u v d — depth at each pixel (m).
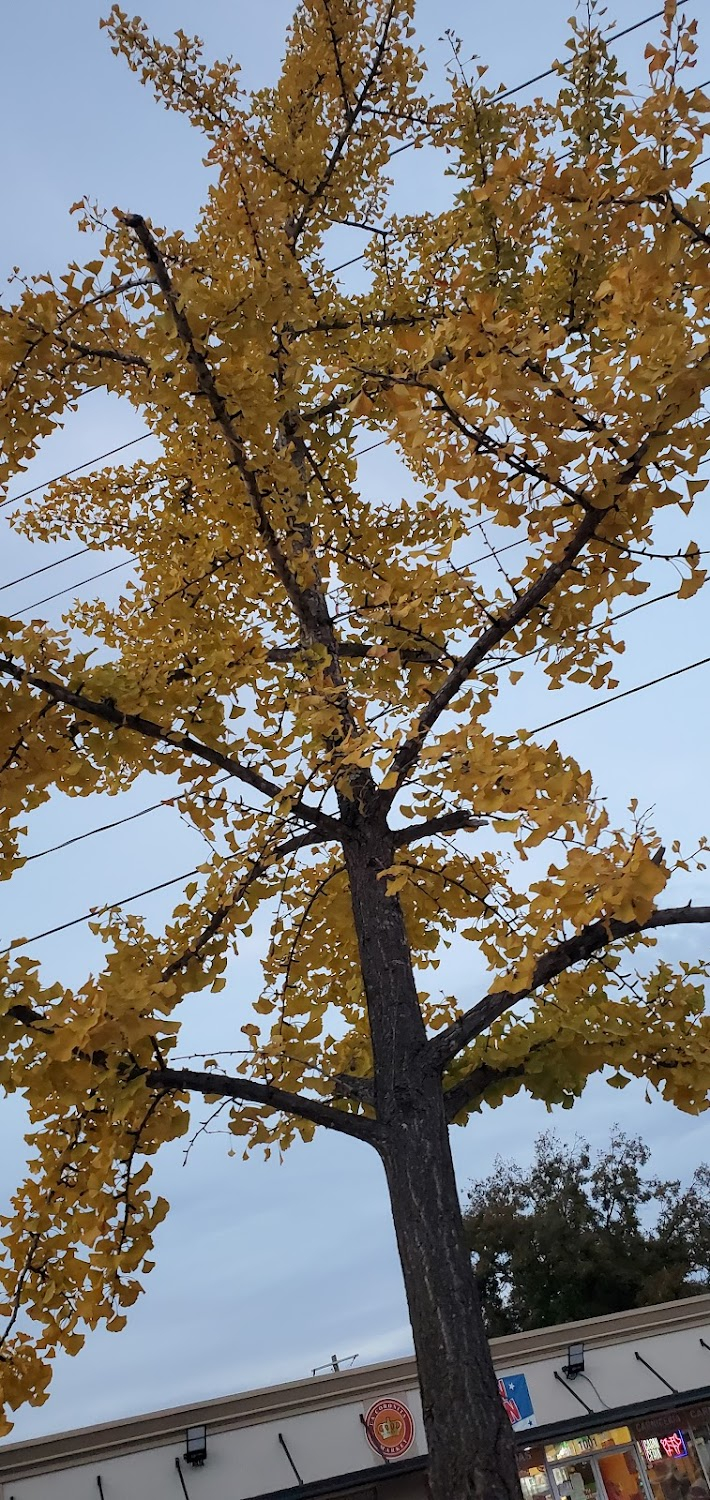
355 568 3.84
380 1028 3.09
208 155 3.87
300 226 4.46
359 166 4.57
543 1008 3.39
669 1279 19.11
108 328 2.69
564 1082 3.27
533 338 2.23
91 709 2.85
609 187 2.23
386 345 3.96
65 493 4.66
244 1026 3.08
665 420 2.28
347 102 4.47
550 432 2.27
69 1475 8.30
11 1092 2.50
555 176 2.23
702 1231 20.62
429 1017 3.77
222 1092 2.86
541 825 2.19
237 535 3.80
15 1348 2.74
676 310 2.41
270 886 3.32
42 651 2.83
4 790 2.77
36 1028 2.48
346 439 3.99
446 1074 3.42
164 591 3.91
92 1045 2.40
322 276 4.55
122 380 2.87
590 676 3.03
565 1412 9.73
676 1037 3.25
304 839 3.44
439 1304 2.59
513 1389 9.85
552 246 3.87
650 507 2.51
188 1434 8.50
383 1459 8.84
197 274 2.77
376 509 4.09
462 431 2.36
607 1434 9.81
